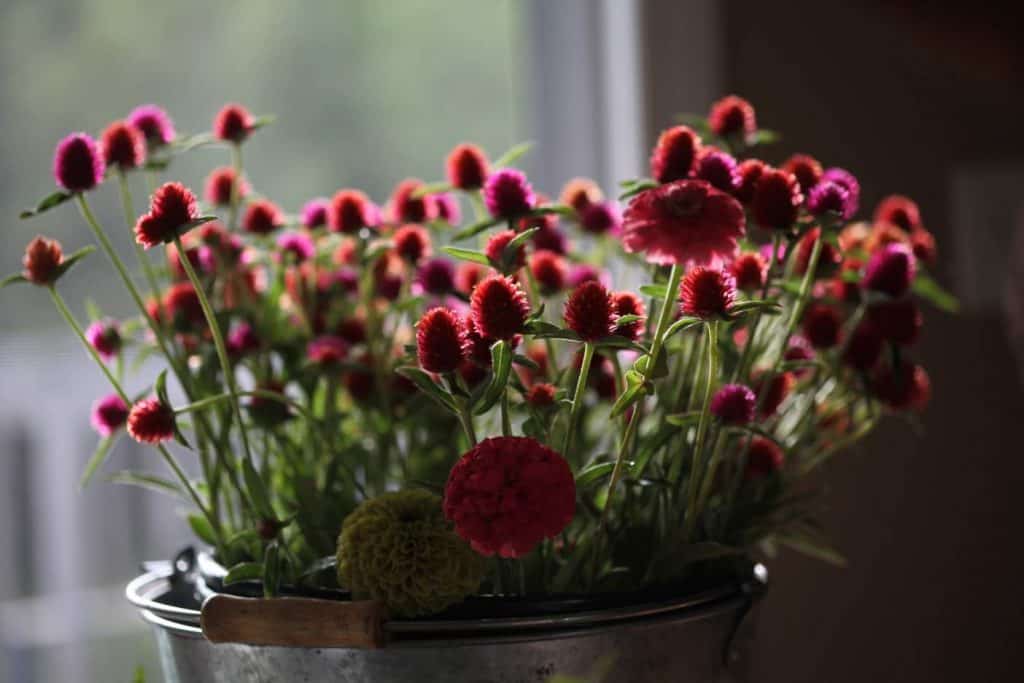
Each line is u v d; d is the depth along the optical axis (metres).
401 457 1.33
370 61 2.31
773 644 1.91
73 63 2.21
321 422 1.32
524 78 2.25
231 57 2.26
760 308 1.18
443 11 2.33
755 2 1.94
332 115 2.28
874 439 1.96
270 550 1.19
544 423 1.20
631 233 1.09
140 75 2.23
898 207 1.46
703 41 1.92
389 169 2.31
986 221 2.02
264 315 1.39
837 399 1.39
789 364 1.25
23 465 2.28
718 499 1.30
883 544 1.96
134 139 1.31
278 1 2.27
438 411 1.36
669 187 1.10
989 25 2.05
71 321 1.26
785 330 1.31
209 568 1.24
